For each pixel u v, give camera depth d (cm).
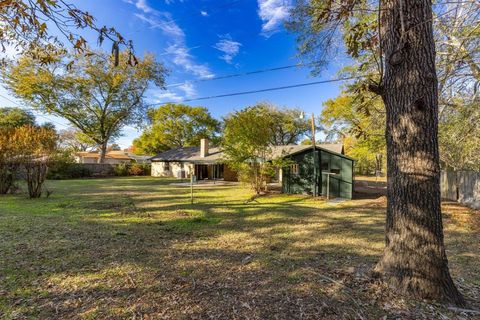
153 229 552
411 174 257
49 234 485
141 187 1555
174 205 906
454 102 777
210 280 303
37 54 255
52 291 269
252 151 1305
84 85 2300
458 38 581
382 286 268
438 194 257
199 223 626
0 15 184
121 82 2430
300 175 1313
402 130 263
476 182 875
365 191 1452
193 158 2361
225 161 1392
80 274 314
